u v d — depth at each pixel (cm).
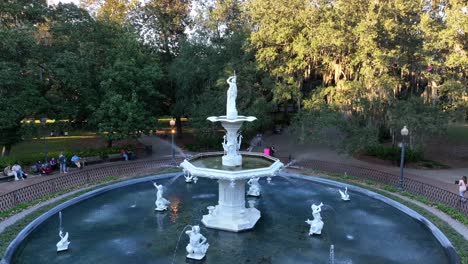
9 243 1316
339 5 2572
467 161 2942
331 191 2109
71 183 2180
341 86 2678
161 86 3691
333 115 2508
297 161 2820
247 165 1677
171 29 4188
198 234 1273
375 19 2411
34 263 1247
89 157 2792
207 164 1683
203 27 3522
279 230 1543
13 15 2628
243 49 3119
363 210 1791
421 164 2783
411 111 2430
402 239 1453
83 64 2689
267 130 4262
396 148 2830
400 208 1752
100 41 3083
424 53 2523
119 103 2795
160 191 1767
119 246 1382
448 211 1712
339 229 1554
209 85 3322
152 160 2792
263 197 1995
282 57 2931
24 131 2606
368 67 2508
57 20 2877
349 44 2517
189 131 4619
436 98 2633
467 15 2253
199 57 3347
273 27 2750
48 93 2836
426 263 1257
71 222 1617
